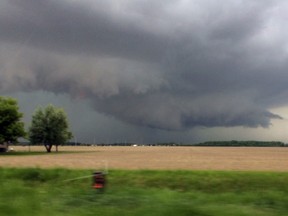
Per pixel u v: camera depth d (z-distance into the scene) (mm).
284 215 13797
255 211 14281
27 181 31047
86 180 30453
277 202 17047
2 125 114500
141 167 46719
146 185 29844
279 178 29891
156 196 18062
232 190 27047
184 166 50969
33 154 114062
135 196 18125
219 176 31125
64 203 16062
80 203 16312
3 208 13305
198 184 29234
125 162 64000
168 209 13242
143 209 13578
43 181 31422
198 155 111750
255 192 22375
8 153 125125
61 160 68688
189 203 15547
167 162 64812
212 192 25688
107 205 15766
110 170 35312
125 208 14375
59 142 145000
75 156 95188
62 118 143750
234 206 15086
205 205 14875
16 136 116938
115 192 19625
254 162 67500
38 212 13211
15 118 116250
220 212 13227
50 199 16969
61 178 31719
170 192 19922
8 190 18578
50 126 142250
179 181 30078
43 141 144375
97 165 51000
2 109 113375
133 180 30984
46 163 56625
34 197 16422
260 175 31219
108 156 96250
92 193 19234
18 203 14148
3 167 35781
